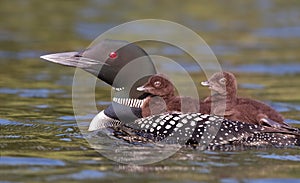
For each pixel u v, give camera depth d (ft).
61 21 87.76
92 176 29.37
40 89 53.26
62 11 95.25
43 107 46.03
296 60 68.64
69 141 35.22
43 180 28.66
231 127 34.81
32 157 31.96
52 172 29.78
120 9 96.99
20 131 37.58
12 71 61.00
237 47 75.61
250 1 106.22
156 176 29.53
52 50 70.85
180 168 30.66
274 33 84.58
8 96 50.06
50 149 33.42
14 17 90.43
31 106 46.32
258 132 34.76
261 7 101.96
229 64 66.33
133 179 29.04
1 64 64.18
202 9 98.63
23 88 53.52
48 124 39.93
